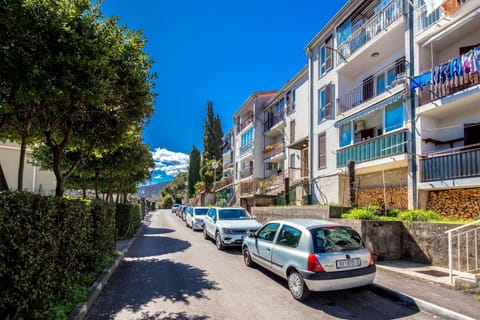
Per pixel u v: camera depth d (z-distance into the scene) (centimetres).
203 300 573
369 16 1505
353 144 1500
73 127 724
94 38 524
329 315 505
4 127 619
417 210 999
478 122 1064
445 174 1034
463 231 713
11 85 491
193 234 1762
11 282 380
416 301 543
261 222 1772
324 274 542
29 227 408
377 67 1590
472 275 655
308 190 1909
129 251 1142
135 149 1314
